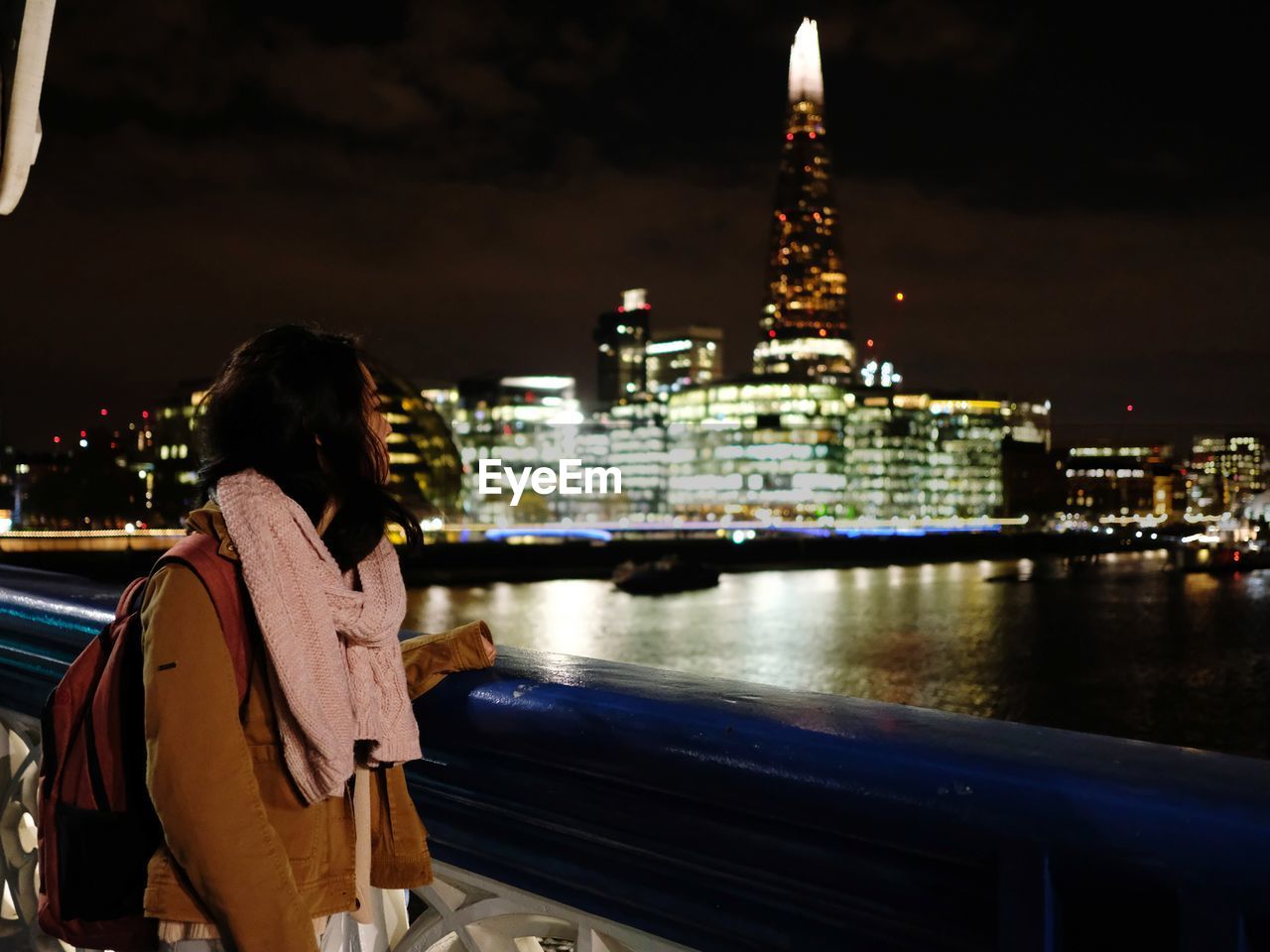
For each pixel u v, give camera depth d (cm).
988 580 11712
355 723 136
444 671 159
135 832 133
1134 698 5434
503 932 160
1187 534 16125
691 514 17825
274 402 138
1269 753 4431
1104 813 96
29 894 217
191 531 138
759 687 140
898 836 111
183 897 128
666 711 131
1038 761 104
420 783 162
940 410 19338
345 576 142
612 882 139
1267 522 13438
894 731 117
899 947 115
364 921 147
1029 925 101
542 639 7106
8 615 213
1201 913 92
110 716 133
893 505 18225
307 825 135
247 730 134
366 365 147
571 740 138
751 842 125
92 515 12738
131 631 135
